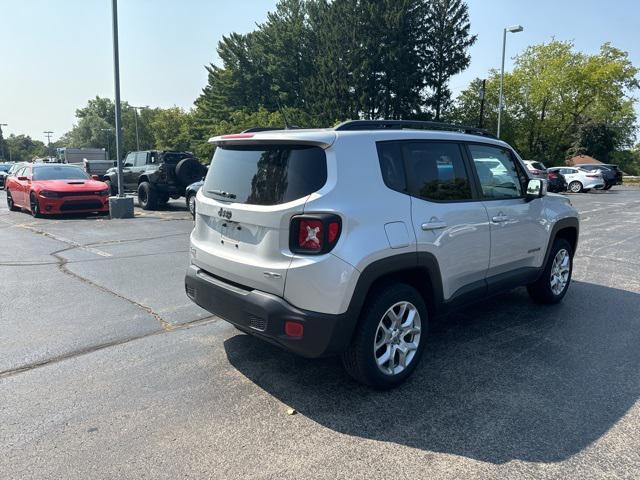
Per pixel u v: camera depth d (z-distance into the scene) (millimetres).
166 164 14766
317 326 3039
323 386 3547
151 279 6453
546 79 44438
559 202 5410
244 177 3471
